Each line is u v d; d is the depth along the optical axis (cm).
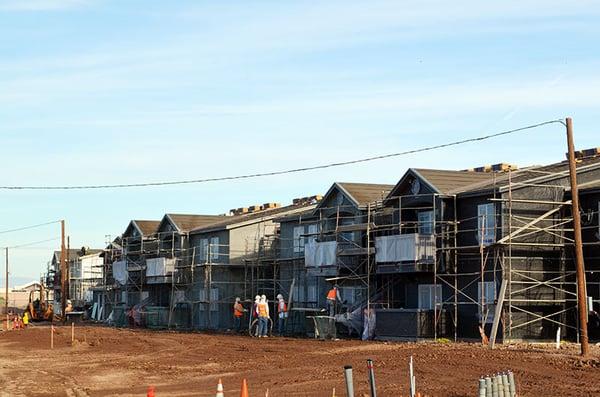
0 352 4862
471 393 2650
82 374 3641
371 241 5641
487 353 3834
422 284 5222
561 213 4784
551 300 4694
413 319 4922
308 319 6206
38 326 8431
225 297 7444
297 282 6612
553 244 4672
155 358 4297
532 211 4734
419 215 5275
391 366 3453
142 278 8469
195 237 8044
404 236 5059
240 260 7456
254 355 4275
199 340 5534
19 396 2953
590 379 2909
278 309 6619
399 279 5356
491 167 6041
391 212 5466
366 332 5209
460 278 4941
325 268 5825
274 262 6856
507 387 2269
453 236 4984
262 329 5928
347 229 5622
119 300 9575
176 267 7969
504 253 4638
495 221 4719
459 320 4928
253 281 7050
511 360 3506
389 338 5062
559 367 3247
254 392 2866
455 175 5297
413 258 4978
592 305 4369
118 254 9650
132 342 5441
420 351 4044
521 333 4625
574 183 3569
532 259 4709
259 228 7469
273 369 3584
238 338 5716
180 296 7988
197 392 2952
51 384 3297
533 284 4656
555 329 4728
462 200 4991
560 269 4753
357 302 5678
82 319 10094
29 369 3897
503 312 4572
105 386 3209
